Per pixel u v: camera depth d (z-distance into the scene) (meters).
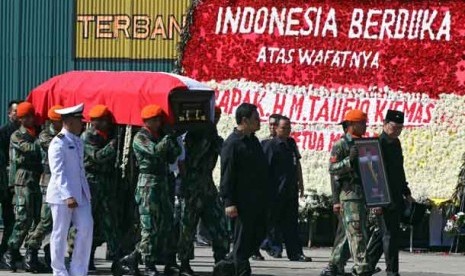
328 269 39.12
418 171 50.66
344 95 51.84
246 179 34.03
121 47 55.56
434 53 51.06
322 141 51.91
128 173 40.00
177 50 53.81
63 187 35.00
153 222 37.59
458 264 45.03
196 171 38.16
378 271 38.75
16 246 40.16
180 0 54.69
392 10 51.56
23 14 57.00
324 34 52.25
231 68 53.03
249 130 34.22
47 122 41.16
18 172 39.94
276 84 52.53
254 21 52.94
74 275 35.47
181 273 38.62
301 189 46.53
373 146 35.91
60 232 35.38
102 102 40.06
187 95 38.38
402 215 37.03
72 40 56.25
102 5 55.81
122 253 40.56
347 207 36.09
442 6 51.12
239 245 34.12
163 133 38.06
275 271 41.38
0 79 57.38
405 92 51.22
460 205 49.97
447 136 50.66
